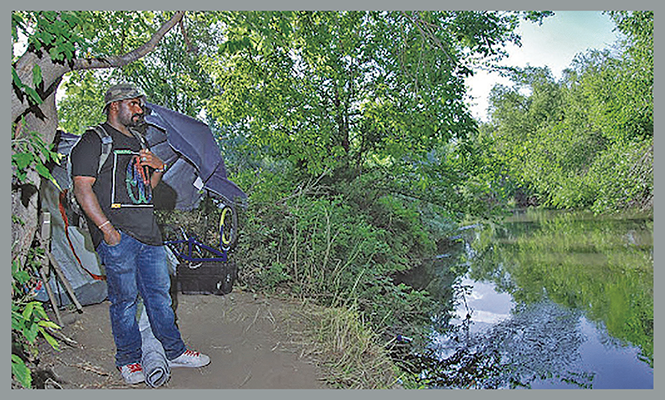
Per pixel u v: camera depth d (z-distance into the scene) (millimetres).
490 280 10633
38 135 2846
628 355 6094
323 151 11656
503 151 13352
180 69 12922
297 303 5312
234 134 12562
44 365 3275
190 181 5777
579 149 19766
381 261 9156
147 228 3141
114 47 7422
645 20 15992
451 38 10250
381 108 12133
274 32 4449
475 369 5465
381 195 11773
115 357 3240
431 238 14352
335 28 11688
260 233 6293
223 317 4656
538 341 6539
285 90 11625
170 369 3412
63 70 3484
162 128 4699
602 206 17250
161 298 3287
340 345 4090
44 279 3779
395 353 5531
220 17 4367
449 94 10922
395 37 7059
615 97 17719
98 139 2998
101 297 4617
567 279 10539
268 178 10328
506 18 11219
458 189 12781
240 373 3449
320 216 7172
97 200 2959
